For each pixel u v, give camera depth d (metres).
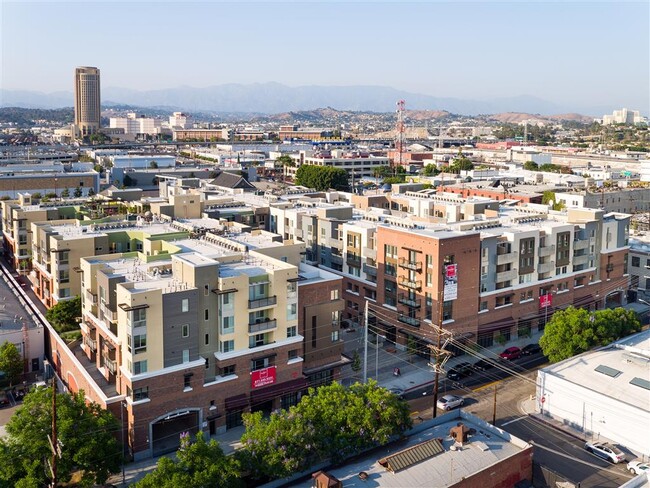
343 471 65.50
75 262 110.19
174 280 85.12
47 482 65.00
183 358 80.00
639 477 60.72
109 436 69.31
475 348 112.81
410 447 68.06
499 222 130.25
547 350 97.75
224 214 144.88
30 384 97.50
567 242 127.12
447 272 107.19
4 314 110.75
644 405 78.38
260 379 86.44
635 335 100.94
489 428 74.31
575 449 79.25
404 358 109.81
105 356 84.19
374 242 121.31
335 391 72.19
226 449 79.38
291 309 89.44
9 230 150.75
